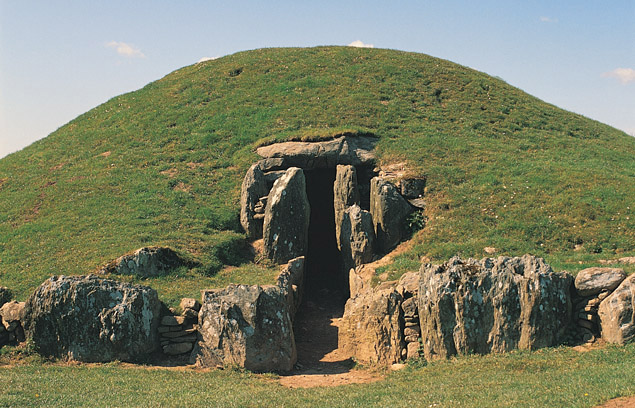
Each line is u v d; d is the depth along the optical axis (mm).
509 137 39656
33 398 15406
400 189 31875
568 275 20297
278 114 40750
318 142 35406
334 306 29250
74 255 26766
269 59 51125
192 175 35250
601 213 28391
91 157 38906
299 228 29609
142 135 40625
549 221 28156
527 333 19406
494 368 17969
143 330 20641
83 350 20250
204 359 20297
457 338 19703
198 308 21234
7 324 20938
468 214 29781
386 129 38406
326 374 20141
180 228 29906
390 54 51969
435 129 39094
